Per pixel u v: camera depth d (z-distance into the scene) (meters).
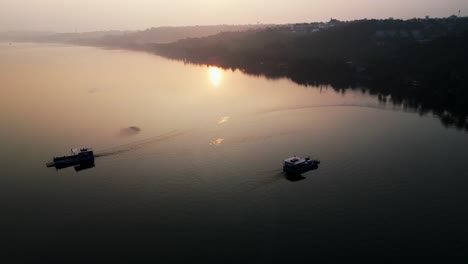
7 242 76.19
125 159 112.38
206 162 109.00
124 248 73.56
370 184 95.25
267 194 91.62
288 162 100.62
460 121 144.50
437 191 91.56
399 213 82.94
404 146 119.38
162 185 96.38
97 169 105.94
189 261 69.75
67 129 139.62
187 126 140.88
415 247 72.19
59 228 80.19
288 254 71.00
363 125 141.25
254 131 135.00
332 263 68.44
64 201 90.12
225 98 186.38
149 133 133.50
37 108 171.00
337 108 165.88
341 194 91.00
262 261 69.31
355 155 112.50
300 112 159.75
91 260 70.50
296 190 93.12
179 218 82.81
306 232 77.25
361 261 68.69
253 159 110.44
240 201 88.88
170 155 114.31
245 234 77.00
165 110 164.25
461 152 114.00
